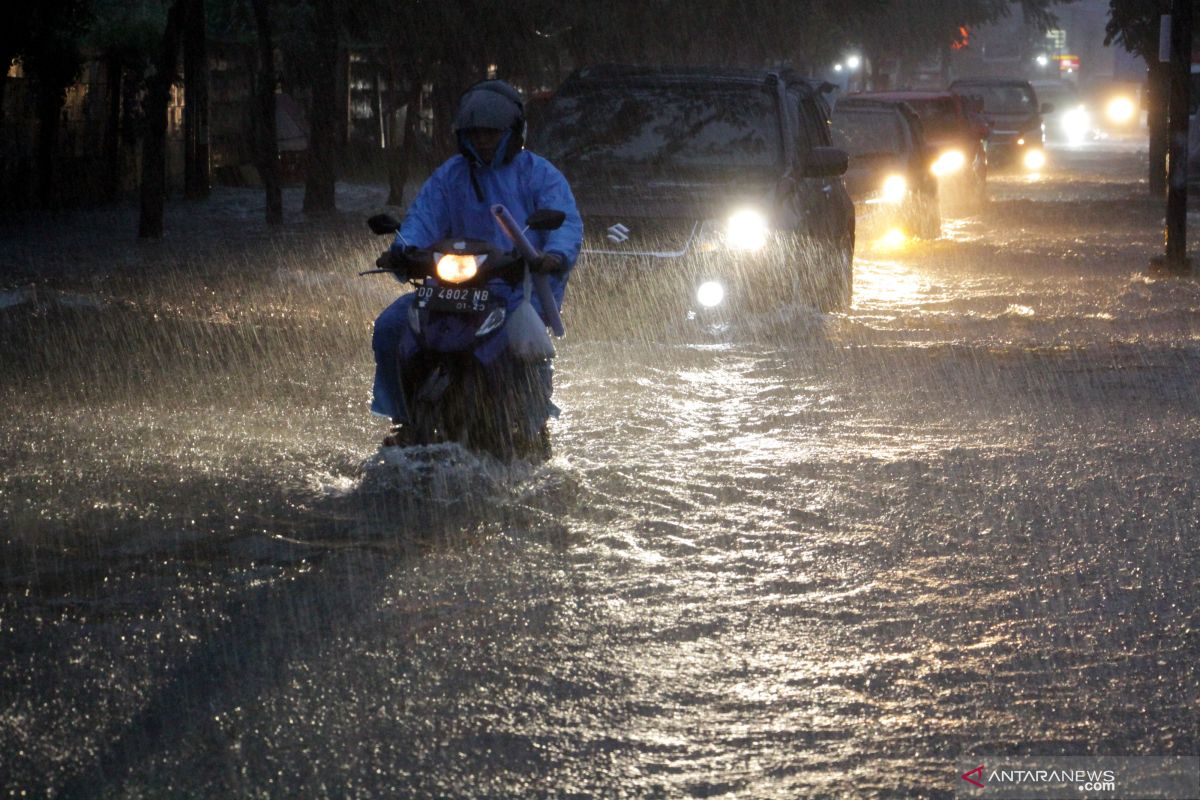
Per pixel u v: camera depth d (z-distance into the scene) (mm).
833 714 13367
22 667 14047
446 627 15359
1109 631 15602
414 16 72812
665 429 25062
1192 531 19422
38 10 66500
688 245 35031
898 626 15680
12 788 11625
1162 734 13008
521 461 21406
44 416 24781
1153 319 40156
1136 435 25297
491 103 20719
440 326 20172
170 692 13531
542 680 13992
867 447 24156
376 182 100000
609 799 11594
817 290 39062
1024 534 19234
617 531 18953
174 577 16703
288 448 22734
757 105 38781
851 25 99125
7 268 47844
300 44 92688
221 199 85250
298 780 11836
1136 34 101625
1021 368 31875
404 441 21531
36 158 76375
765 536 18938
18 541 17844
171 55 59531
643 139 38094
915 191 65938
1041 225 76125
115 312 36531
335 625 15336
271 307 39250
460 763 12195
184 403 26234
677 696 13695
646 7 78375
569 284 35156
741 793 11750
